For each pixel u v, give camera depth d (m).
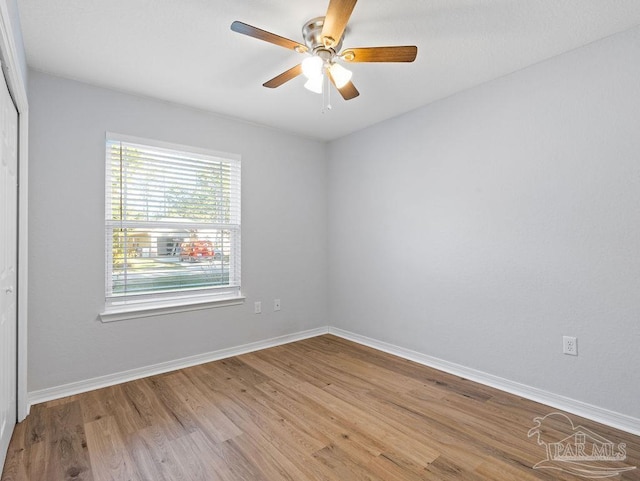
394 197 3.31
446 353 2.90
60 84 2.45
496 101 2.55
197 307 3.06
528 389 2.39
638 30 1.94
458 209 2.80
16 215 2.05
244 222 3.39
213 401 2.35
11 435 1.90
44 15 1.81
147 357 2.80
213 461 1.72
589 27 1.95
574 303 2.18
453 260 2.84
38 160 2.35
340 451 1.80
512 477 1.60
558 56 2.24
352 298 3.78
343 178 3.87
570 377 2.21
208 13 1.83
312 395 2.44
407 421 2.09
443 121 2.90
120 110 2.69
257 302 3.48
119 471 1.65
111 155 2.68
